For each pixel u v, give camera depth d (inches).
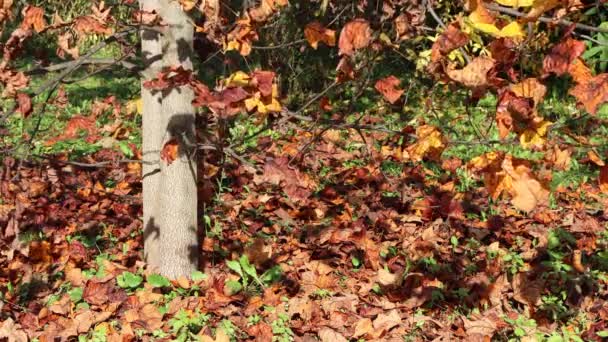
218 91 119.0
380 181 283.1
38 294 193.2
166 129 180.9
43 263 201.5
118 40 171.0
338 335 169.6
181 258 193.3
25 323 176.1
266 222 249.1
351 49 101.1
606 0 99.9
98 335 171.3
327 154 324.5
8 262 207.3
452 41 92.7
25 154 154.5
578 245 226.1
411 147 123.4
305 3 314.2
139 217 247.1
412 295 190.5
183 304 184.5
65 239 224.4
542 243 226.8
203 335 166.4
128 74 474.0
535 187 94.3
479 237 234.4
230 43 134.4
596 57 386.0
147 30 176.4
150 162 185.6
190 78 119.3
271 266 211.0
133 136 349.1
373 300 195.0
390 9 124.6
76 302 186.7
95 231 235.5
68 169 285.6
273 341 172.9
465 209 259.0
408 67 460.8
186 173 188.4
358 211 255.0
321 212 252.8
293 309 183.0
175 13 169.9
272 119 155.9
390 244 229.3
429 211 246.2
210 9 135.0
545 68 87.8
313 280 203.2
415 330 179.8
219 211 253.0
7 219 170.2
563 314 186.7
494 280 201.6
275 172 133.3
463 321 180.1
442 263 216.5
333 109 393.4
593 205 269.1
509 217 254.7
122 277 190.7
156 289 191.6
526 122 91.3
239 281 203.9
